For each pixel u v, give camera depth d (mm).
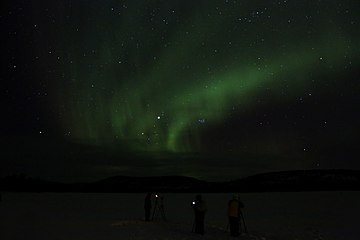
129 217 22406
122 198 57625
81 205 36375
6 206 29594
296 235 15727
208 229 16234
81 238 12719
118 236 13352
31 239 12227
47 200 45531
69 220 18875
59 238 12609
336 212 29188
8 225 15961
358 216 25516
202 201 14672
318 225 19656
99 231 14578
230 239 13508
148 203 19281
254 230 17000
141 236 13453
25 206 30656
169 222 19062
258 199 55250
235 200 14430
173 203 44031
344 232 17062
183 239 13031
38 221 18016
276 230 17203
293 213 28328
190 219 22016
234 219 14219
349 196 63594
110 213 26047
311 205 39312
